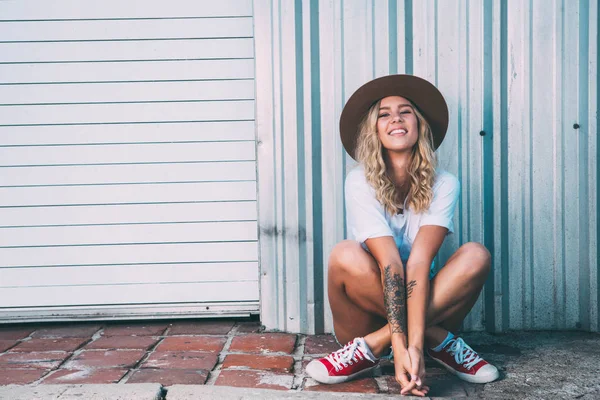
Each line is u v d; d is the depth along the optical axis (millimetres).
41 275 3047
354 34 2875
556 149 2887
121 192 3043
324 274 2928
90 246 3051
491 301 2896
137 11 3018
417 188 2328
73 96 3023
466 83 2867
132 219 3051
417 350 2025
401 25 2873
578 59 2869
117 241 3053
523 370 2336
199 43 3027
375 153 2359
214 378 2262
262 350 2625
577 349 2623
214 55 3027
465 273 2174
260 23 2873
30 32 3006
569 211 2898
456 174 2879
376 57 2879
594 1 2854
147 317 3076
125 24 3018
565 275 2912
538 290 2918
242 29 3025
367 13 2869
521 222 2900
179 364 2420
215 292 3072
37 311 3051
